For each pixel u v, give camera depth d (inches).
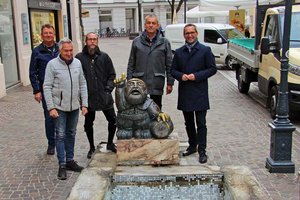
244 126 336.2
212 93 498.9
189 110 231.1
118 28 2212.1
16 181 224.2
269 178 223.6
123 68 741.9
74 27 956.0
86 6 2144.4
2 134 320.5
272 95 374.6
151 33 241.3
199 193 196.4
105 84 245.1
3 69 482.3
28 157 263.7
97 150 251.4
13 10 557.6
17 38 562.6
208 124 343.3
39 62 247.3
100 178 184.9
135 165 217.8
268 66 381.7
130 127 222.4
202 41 764.0
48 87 220.5
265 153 266.4
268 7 442.9
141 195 195.8
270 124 236.1
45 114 259.1
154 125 219.6
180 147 262.7
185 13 1105.4
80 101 235.1
